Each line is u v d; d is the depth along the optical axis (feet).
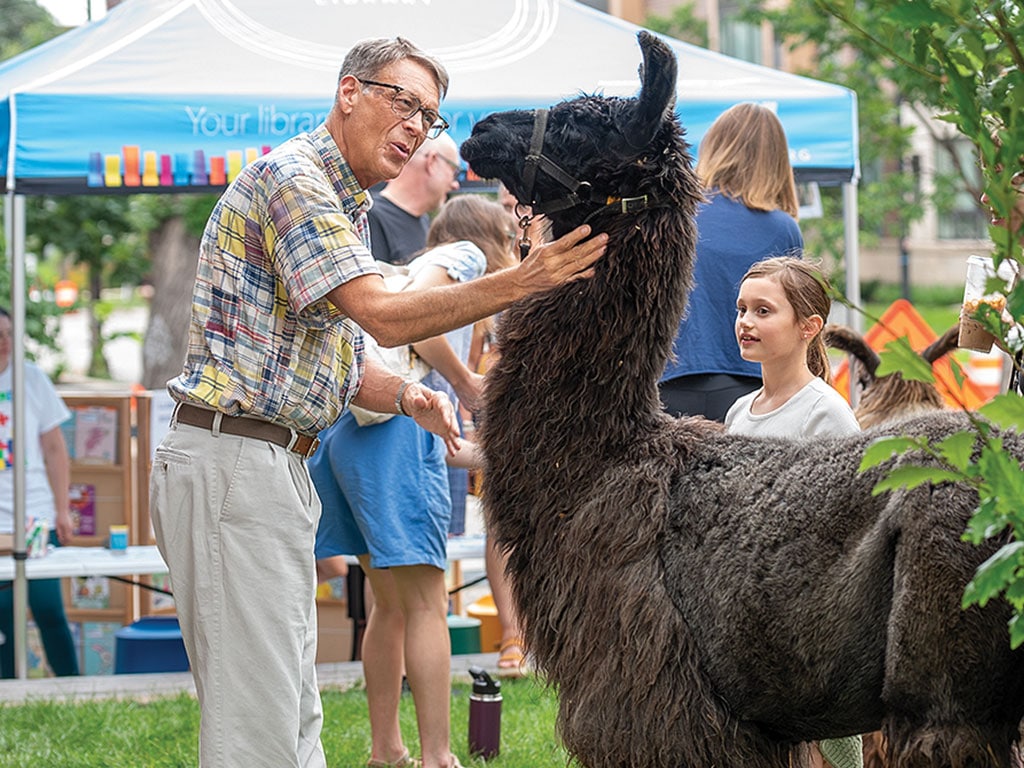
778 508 9.51
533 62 21.44
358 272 10.53
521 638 10.78
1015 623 6.70
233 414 11.13
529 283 10.05
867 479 9.21
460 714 18.88
